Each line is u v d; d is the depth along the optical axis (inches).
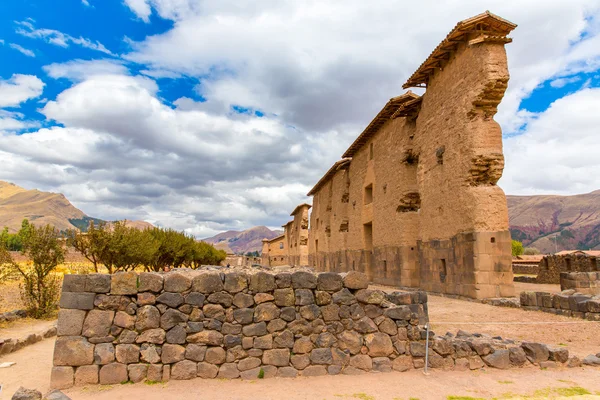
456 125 689.0
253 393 252.7
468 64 660.1
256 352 283.0
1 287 844.0
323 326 294.4
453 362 304.5
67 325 266.4
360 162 1323.8
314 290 298.8
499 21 614.9
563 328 422.6
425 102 832.3
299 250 2583.7
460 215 666.8
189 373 272.8
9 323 509.4
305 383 271.9
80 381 262.1
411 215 922.7
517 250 2711.6
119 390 254.5
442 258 732.0
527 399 245.4
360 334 299.3
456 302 617.0
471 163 637.9
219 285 285.3
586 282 598.5
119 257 771.4
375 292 305.7
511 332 414.6
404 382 274.7
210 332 279.0
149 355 270.2
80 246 752.3
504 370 302.5
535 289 900.0
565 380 280.5
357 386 266.8
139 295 274.7
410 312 307.4
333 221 1708.9
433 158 781.9
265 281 291.4
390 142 1026.1
